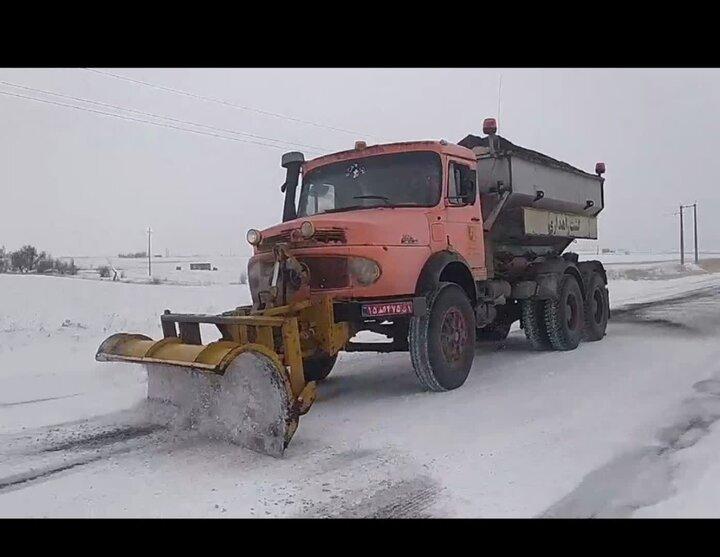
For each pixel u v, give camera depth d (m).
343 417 5.86
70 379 7.83
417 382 7.52
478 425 5.45
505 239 9.39
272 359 4.77
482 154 8.77
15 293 16.16
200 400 5.26
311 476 4.30
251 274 6.98
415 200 7.24
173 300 17.20
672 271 41.62
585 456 4.57
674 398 6.28
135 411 6.15
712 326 11.86
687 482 4.03
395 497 3.92
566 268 9.92
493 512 3.67
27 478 4.37
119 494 4.06
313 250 6.45
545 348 9.83
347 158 7.74
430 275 6.75
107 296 17.02
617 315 14.73
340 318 6.26
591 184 11.62
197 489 4.11
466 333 7.11
